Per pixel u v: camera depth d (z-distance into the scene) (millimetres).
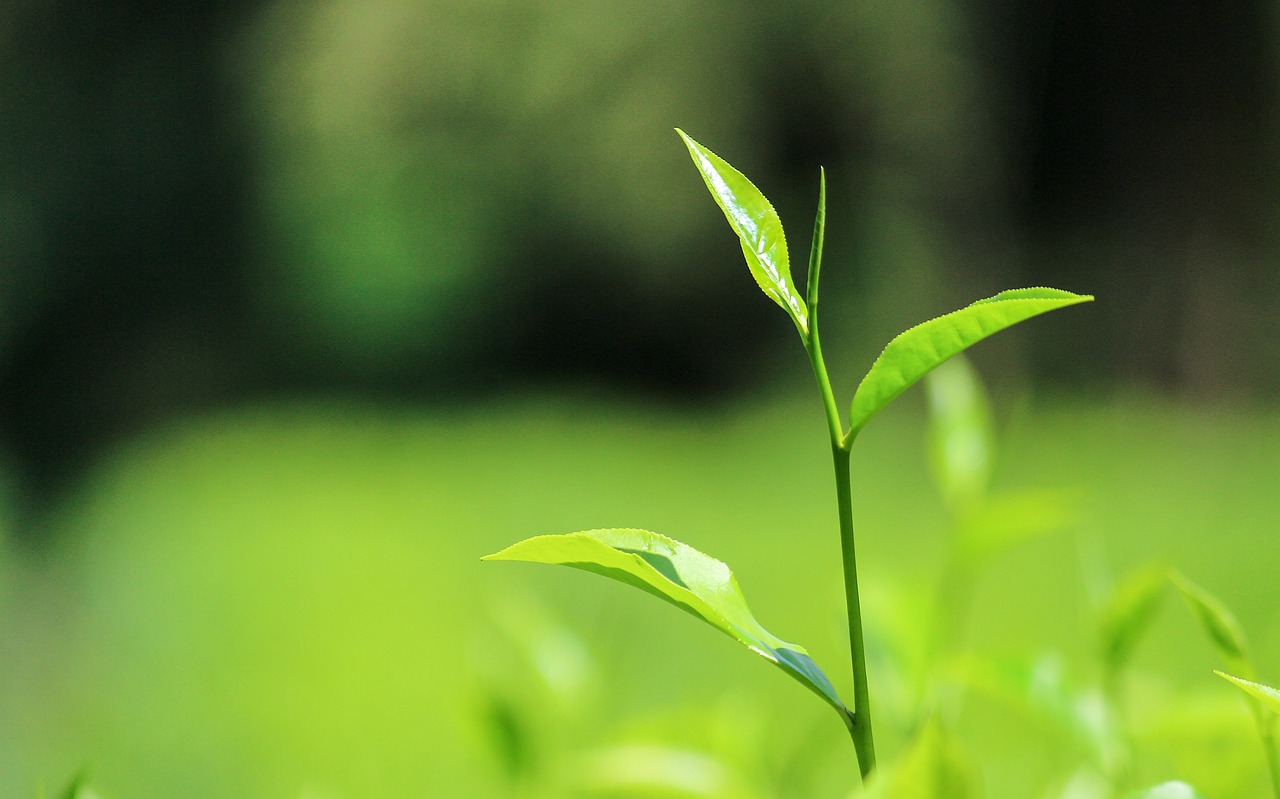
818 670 543
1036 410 14094
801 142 17156
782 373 17547
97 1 16875
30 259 16266
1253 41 15461
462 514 11500
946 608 979
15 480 14398
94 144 16922
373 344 18531
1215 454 11852
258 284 18000
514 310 18500
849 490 543
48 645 7609
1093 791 898
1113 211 16750
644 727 993
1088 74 16828
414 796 4426
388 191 18094
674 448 14844
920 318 16891
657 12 17109
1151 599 856
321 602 8562
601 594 7582
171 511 12484
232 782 4840
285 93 17875
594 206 17625
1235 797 860
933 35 16969
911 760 445
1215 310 15664
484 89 17734
